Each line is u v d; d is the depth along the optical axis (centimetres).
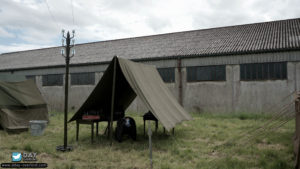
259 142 754
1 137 850
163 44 1958
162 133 912
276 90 1388
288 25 1712
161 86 968
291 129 974
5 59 2780
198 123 1180
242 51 1457
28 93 1141
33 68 2244
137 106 1784
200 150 667
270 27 1769
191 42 1847
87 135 876
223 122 1217
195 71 1616
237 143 736
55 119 1411
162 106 801
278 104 1374
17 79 1260
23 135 886
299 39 1416
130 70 750
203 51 1612
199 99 1593
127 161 564
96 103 845
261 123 1137
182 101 1642
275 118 773
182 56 1628
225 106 1517
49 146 703
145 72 880
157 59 1722
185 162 566
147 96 736
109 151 650
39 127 891
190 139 822
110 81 802
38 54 2633
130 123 777
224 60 1526
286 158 574
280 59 1377
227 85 1516
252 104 1446
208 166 522
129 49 2047
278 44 1422
